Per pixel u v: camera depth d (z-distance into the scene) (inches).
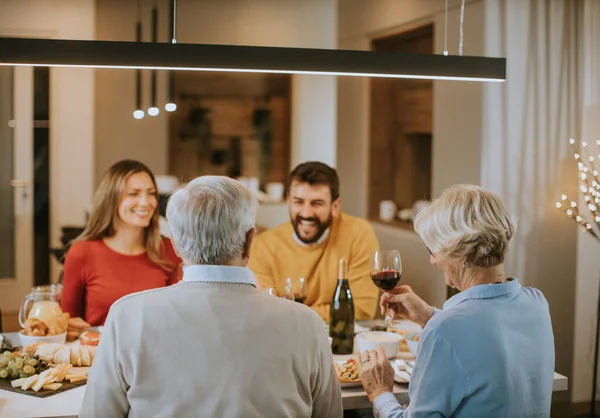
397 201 215.2
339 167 229.0
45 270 237.0
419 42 200.5
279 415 63.4
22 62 87.5
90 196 239.8
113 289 115.4
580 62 151.0
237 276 64.6
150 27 239.1
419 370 65.4
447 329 64.4
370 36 210.1
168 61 89.5
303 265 123.1
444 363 63.9
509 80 154.2
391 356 93.4
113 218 116.5
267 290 91.7
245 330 63.0
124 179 115.1
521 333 65.7
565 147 152.5
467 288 68.1
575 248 153.5
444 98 174.1
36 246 236.7
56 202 237.3
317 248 123.3
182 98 269.4
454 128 169.6
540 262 153.7
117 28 238.4
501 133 155.5
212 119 272.4
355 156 218.5
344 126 226.1
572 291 153.9
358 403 81.0
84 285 116.9
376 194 214.2
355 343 100.6
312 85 254.7
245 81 272.1
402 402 81.2
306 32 240.5
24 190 233.9
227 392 61.7
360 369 80.0
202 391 61.7
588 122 150.9
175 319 62.5
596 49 149.9
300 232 121.0
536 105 153.1
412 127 206.5
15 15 231.1
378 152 213.9
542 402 66.6
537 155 153.4
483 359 63.3
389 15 198.7
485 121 156.8
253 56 90.6
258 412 62.5
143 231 118.6
